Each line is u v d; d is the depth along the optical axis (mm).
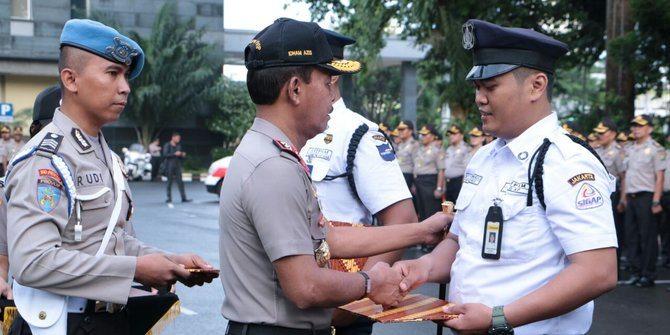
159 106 30625
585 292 2244
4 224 2797
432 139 13781
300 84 2234
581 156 2322
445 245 2713
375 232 2725
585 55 18891
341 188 3053
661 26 13164
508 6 16625
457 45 16062
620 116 15227
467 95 16875
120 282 2398
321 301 2158
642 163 9023
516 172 2414
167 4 30844
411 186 14398
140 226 12766
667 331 6375
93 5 30984
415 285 2525
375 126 3131
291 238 2113
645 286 8844
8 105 20578
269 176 2135
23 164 2404
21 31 29703
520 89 2393
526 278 2375
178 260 2615
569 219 2275
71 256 2350
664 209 9281
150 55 30484
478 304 2318
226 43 33625
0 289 2666
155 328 2707
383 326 6254
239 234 2205
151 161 27734
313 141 3076
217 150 31938
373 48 17141
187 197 19953
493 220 2412
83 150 2508
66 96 2561
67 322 2488
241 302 2225
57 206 2375
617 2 15609
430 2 15516
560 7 17281
